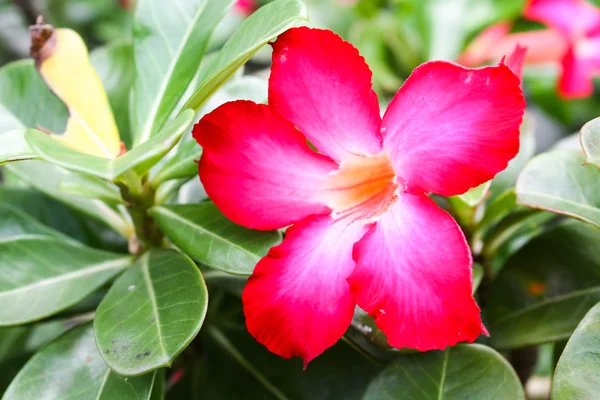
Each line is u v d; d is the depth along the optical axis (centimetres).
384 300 28
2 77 34
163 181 31
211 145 28
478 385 29
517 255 32
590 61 43
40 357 30
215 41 53
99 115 31
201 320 28
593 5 46
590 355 28
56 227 35
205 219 30
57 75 31
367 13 50
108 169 27
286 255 29
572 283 31
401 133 28
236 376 32
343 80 28
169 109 31
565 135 57
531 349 34
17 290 30
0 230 34
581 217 29
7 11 62
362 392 31
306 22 28
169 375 36
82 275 31
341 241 29
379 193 30
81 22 65
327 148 29
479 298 32
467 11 42
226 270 29
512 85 27
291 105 28
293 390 32
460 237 27
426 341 28
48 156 27
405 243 28
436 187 28
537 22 44
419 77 28
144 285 29
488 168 27
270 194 29
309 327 28
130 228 33
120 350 28
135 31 32
